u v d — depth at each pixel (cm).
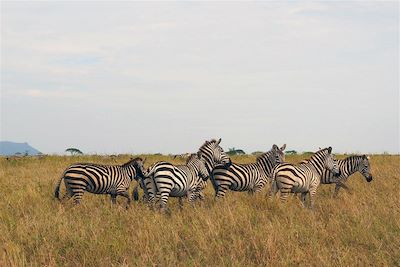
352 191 1408
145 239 826
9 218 948
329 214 1066
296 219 1005
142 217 999
